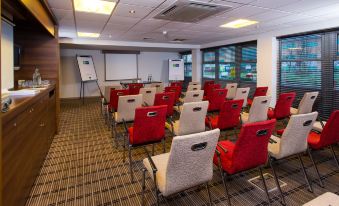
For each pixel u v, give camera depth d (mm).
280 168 3021
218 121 3244
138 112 2549
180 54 12398
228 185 2627
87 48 10000
